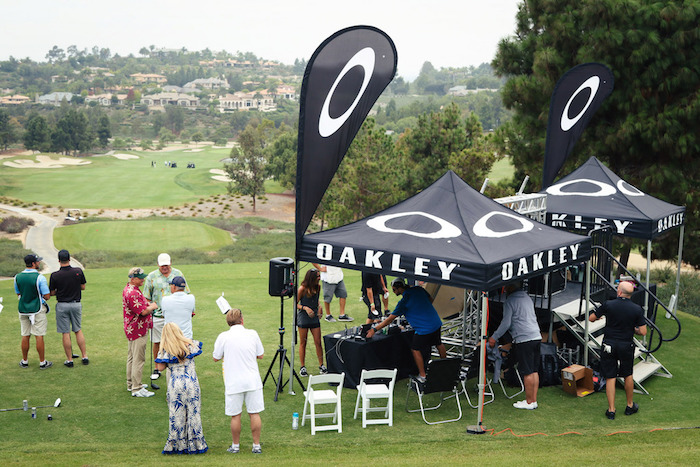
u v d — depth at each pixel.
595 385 9.38
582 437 7.44
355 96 8.50
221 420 8.04
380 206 41.81
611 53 17.61
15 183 113.88
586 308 9.51
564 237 8.73
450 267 7.36
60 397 8.71
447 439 7.36
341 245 8.16
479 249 7.58
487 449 6.96
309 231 62.91
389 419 7.92
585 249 8.93
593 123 18.70
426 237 7.98
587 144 18.89
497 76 21.78
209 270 19.28
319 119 8.20
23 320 9.77
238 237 61.59
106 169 145.25
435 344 8.91
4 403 8.44
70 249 53.72
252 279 17.44
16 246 54.75
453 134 40.59
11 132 190.62
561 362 9.97
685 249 21.00
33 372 9.72
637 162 18.84
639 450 6.83
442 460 6.40
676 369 10.55
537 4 20.14
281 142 97.00
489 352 9.20
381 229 8.39
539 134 20.12
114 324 12.56
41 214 79.69
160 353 6.78
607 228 11.15
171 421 6.73
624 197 11.94
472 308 10.52
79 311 9.96
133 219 73.69
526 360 8.49
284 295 8.80
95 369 9.91
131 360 8.81
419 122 42.16
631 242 19.92
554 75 19.23
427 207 8.73
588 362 9.93
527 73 21.11
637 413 8.52
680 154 17.38
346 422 8.02
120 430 7.63
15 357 10.43
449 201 8.76
